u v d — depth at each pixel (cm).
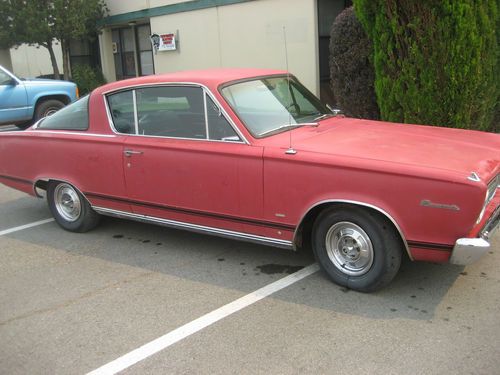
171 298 406
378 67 734
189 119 449
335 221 393
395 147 397
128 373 314
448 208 342
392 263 379
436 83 673
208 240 528
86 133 520
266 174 405
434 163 359
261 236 425
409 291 397
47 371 320
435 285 404
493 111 768
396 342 330
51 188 568
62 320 380
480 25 659
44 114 1156
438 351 319
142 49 1709
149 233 558
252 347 333
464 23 641
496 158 388
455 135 445
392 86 720
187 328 360
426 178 345
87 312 390
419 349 322
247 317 371
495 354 313
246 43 1272
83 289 430
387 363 309
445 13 645
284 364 314
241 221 429
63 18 1538
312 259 467
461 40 646
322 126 470
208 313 380
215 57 1362
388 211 360
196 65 1423
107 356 333
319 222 404
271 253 485
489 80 691
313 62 1138
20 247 535
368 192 365
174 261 479
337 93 894
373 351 322
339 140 419
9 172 596
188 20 1403
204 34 1371
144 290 422
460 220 341
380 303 381
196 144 442
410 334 339
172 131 461
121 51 1794
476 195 333
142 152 473
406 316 361
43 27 1489
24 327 373
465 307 370
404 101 704
